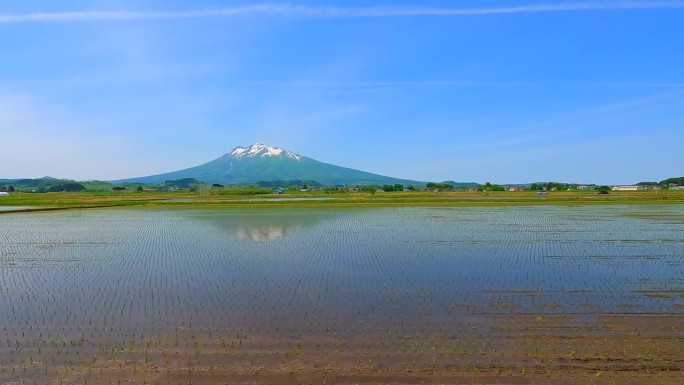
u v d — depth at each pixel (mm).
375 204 58375
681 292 13547
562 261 18484
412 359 8812
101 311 12023
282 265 17891
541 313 11555
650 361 8711
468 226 31516
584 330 10312
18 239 26500
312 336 10008
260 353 9141
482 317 11234
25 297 13492
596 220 35531
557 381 7980
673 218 36906
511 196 80500
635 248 21672
